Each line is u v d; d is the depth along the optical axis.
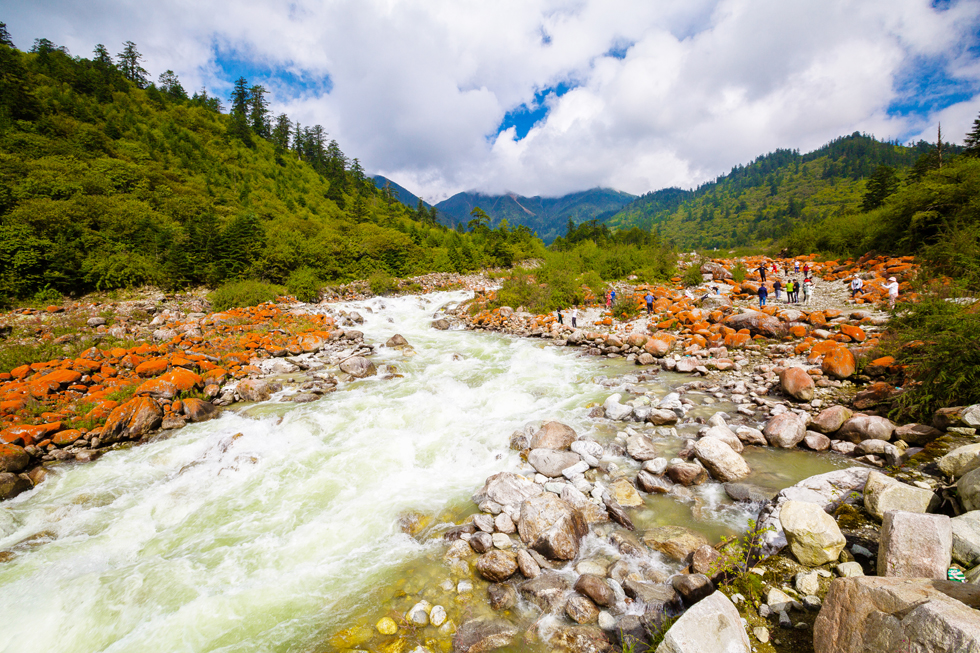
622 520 6.02
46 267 23.38
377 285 36.06
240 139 83.88
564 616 4.56
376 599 5.10
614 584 4.87
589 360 15.96
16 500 7.96
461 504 7.02
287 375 15.30
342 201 83.31
